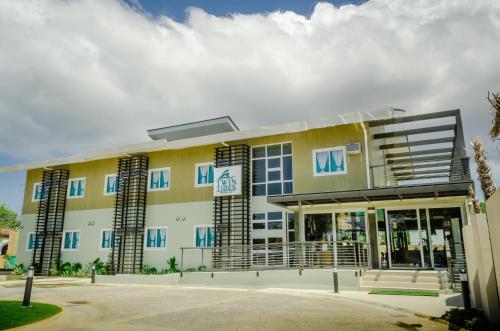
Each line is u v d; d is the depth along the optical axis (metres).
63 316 8.29
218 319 7.84
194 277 17.27
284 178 19.52
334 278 13.08
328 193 15.08
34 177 28.02
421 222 15.71
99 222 24.45
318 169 18.55
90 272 23.67
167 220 22.06
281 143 19.92
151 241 22.22
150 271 21.14
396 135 17.45
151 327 6.94
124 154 23.50
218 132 24.62
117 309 9.45
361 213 16.70
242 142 20.80
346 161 18.00
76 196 25.88
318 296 12.16
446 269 14.52
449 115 16.11
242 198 19.59
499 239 5.87
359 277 13.89
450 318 7.43
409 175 21.66
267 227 19.25
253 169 20.41
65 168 26.80
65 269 23.97
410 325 7.15
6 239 42.78
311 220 17.52
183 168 22.36
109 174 24.91
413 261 15.53
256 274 15.87
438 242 15.27
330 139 18.62
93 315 8.46
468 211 14.51
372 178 17.22
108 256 23.28
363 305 10.02
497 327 6.50
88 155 24.61
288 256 16.58
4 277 21.22
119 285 17.42
